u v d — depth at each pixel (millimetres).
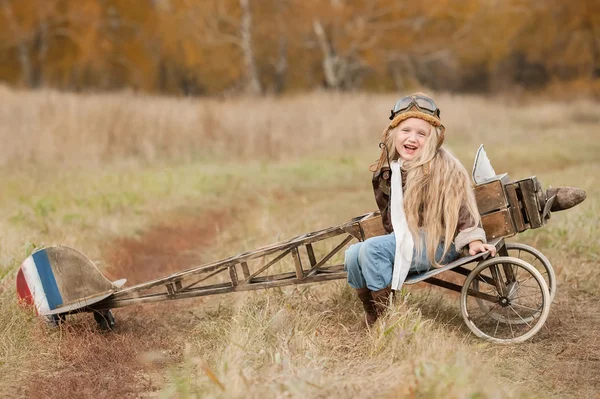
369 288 4605
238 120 16938
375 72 35000
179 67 33719
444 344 4172
